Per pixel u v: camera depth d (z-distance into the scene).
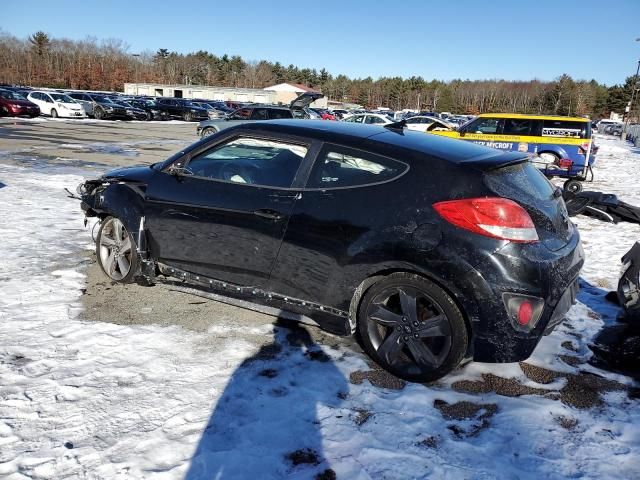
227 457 2.40
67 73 91.81
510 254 2.79
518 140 15.05
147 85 89.00
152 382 2.97
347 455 2.46
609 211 5.45
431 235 2.90
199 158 3.92
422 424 2.72
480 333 2.87
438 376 3.04
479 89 118.06
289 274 3.38
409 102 117.56
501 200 2.86
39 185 9.08
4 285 4.28
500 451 2.54
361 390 3.01
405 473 2.35
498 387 3.14
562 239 3.14
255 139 3.66
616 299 4.58
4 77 88.00
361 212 3.12
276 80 131.00
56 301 4.02
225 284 3.68
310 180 3.37
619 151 29.95
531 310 2.81
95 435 2.50
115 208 4.14
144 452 2.40
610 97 104.06
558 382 3.22
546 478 2.35
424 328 3.02
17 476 2.21
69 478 2.22
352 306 3.24
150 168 4.24
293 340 3.59
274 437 2.56
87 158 13.37
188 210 3.77
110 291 4.29
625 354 3.61
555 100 103.19
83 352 3.27
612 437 2.68
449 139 3.74
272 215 3.39
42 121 27.14
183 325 3.73
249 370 3.16
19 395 2.78
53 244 5.50
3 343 3.32
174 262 3.93
